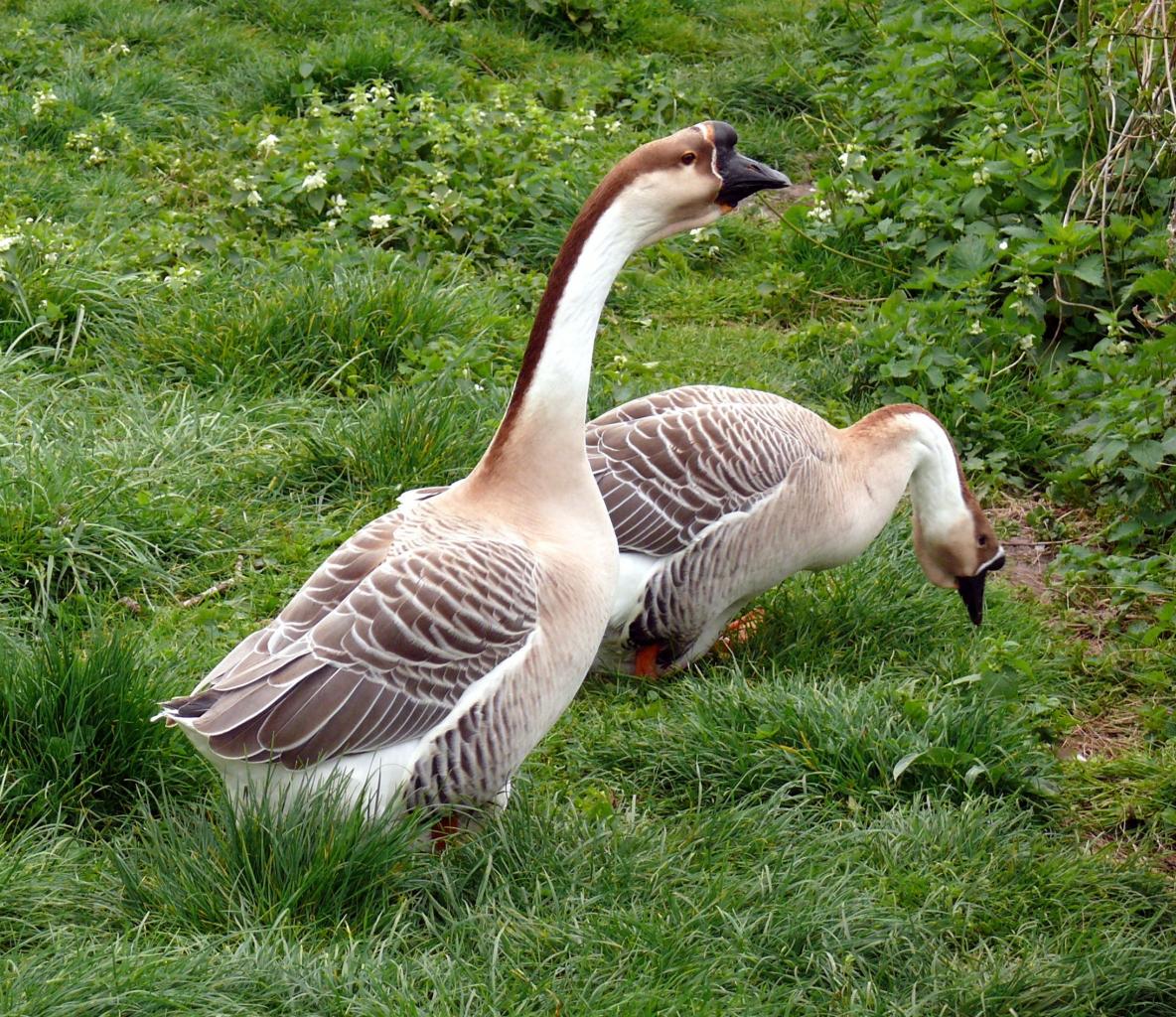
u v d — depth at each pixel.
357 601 4.92
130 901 4.93
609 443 6.89
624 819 5.71
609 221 5.21
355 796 4.95
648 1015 4.59
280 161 11.35
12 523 6.97
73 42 13.82
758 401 7.14
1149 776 6.47
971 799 5.95
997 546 7.39
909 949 5.17
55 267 9.24
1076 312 9.72
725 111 13.95
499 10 15.62
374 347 9.15
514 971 4.73
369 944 4.75
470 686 5.00
